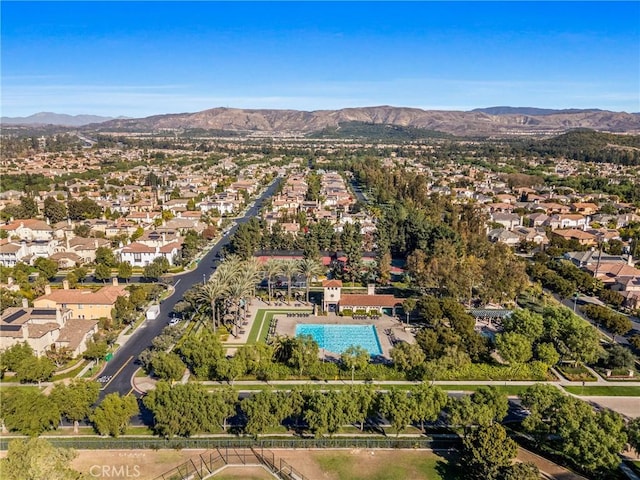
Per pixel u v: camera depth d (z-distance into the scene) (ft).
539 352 388.37
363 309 515.09
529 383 376.89
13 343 395.96
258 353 383.86
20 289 523.70
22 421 289.33
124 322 482.28
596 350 392.47
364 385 328.49
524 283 536.42
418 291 578.66
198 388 310.45
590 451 261.85
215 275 562.66
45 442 253.24
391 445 298.56
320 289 592.19
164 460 284.20
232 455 289.74
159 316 501.15
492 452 260.62
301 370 377.50
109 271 594.24
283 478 270.46
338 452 293.64
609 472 270.67
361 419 301.63
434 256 581.12
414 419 300.20
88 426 316.60
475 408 294.05
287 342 398.83
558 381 380.58
